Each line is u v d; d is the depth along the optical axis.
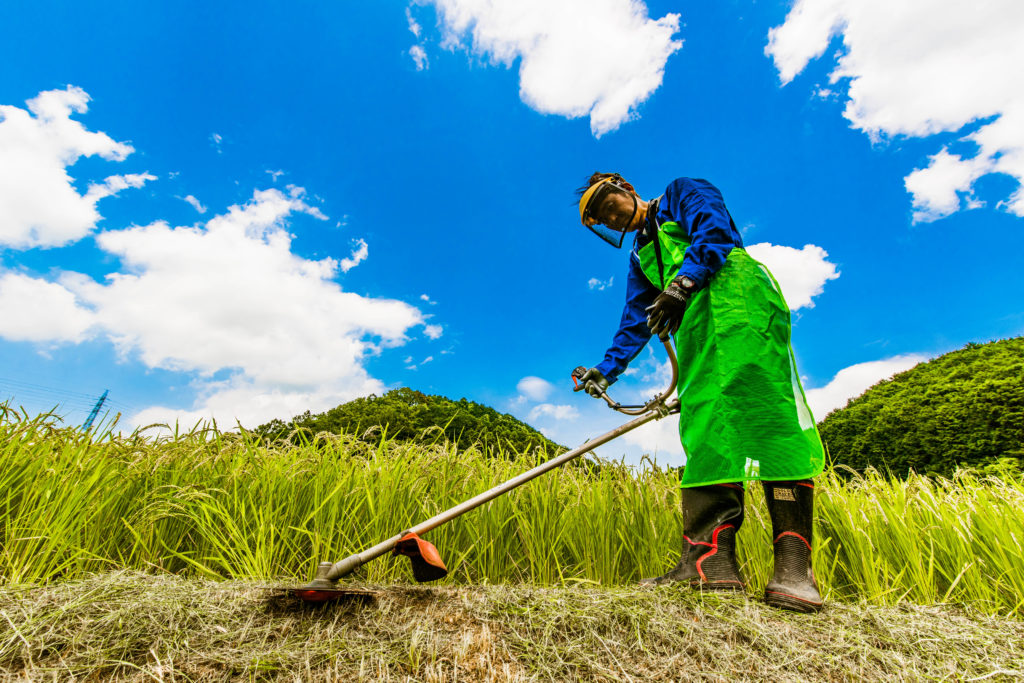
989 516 2.35
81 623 1.08
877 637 1.31
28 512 1.77
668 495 2.60
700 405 1.66
